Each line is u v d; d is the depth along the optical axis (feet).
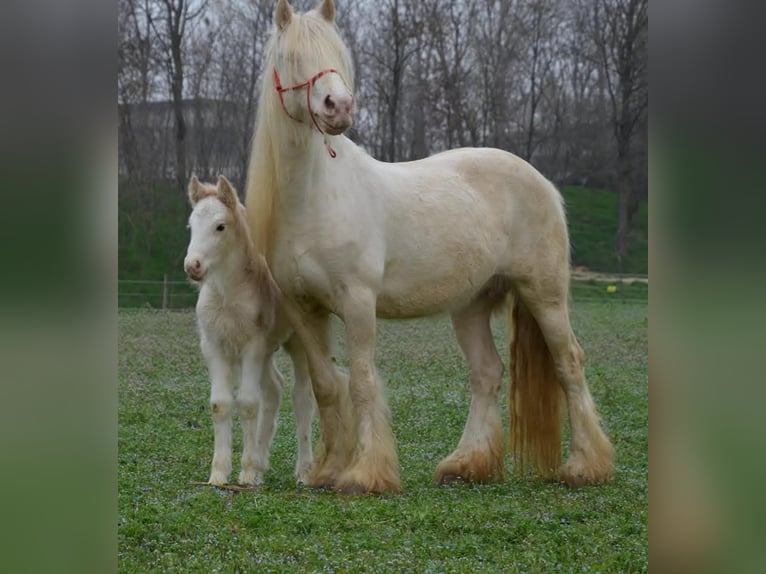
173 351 61.41
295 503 22.25
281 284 24.73
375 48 137.49
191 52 131.54
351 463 24.64
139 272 114.01
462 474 26.89
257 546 18.66
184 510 21.26
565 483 26.73
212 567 17.28
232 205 24.59
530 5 148.25
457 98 137.59
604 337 73.20
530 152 145.59
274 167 23.97
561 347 27.48
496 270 27.37
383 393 25.09
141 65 125.29
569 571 17.34
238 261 24.70
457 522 20.68
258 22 128.98
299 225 24.04
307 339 25.22
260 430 26.55
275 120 23.58
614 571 17.44
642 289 123.44
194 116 132.26
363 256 24.49
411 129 142.31
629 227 154.92
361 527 20.25
